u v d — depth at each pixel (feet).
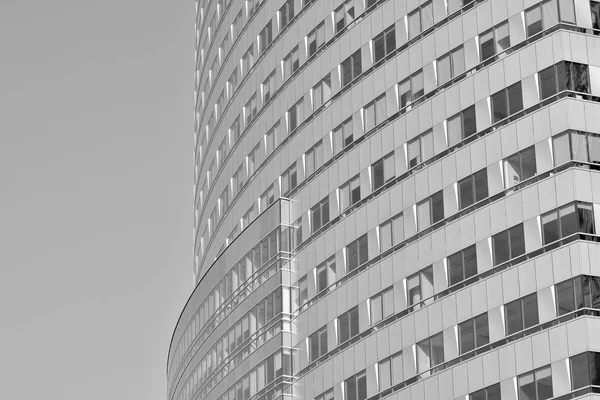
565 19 248.93
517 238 242.78
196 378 376.07
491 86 258.37
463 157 260.42
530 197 242.99
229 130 377.71
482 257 248.93
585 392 221.66
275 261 319.06
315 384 291.58
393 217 275.59
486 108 257.96
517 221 243.81
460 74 266.77
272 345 312.91
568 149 239.71
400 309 266.77
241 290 341.00
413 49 281.74
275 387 307.99
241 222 355.56
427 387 253.24
